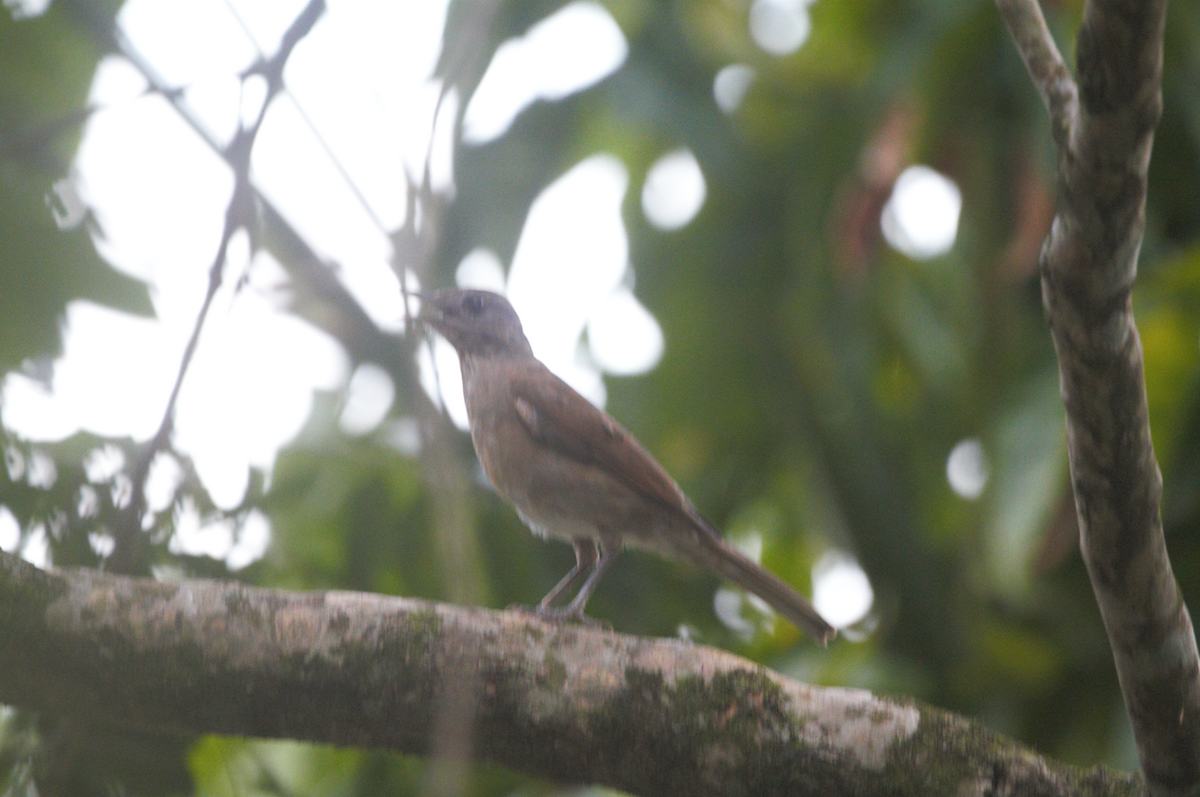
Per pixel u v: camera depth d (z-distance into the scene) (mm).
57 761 6453
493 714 6898
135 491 6367
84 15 9188
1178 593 6359
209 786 9547
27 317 9016
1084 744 11883
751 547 15164
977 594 11719
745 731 6809
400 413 11508
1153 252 11773
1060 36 11352
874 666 11961
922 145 12320
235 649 6707
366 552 10742
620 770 6949
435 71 5719
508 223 13148
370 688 6719
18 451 7375
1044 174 11414
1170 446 10602
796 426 12602
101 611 6629
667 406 13766
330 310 11031
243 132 5824
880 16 13492
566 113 13445
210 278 5855
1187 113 11484
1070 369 5812
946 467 12898
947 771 6711
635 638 7098
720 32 13609
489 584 11281
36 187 9047
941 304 13039
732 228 13586
